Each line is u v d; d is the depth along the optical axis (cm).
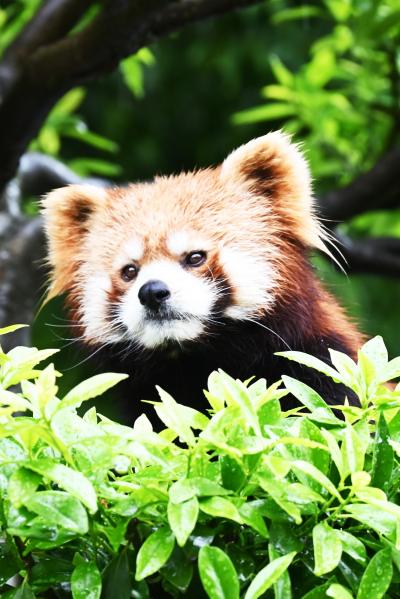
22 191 1090
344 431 352
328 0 1077
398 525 327
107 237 700
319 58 1119
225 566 324
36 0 1046
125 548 348
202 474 348
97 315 689
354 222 1241
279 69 1148
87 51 785
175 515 322
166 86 1788
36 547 353
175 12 786
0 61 809
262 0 797
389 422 370
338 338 684
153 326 646
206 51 1703
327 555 325
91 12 972
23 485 330
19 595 352
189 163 1786
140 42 791
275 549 339
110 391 737
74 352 729
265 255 674
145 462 373
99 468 342
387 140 1072
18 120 815
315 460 352
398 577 345
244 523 344
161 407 359
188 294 643
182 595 358
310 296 682
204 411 682
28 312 911
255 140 707
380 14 1017
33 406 353
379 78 1100
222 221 679
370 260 1083
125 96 1761
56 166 1115
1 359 379
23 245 923
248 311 657
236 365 666
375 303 1494
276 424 360
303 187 698
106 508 360
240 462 338
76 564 353
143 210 695
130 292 663
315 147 1122
